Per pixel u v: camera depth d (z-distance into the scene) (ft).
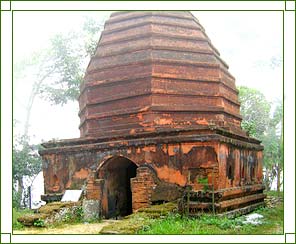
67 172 47.83
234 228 35.63
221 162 41.29
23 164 81.15
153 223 35.81
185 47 49.49
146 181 42.57
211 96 48.62
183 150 41.83
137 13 52.34
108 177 47.44
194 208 40.34
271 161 95.61
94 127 49.16
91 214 43.39
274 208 51.72
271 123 98.94
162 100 46.37
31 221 38.55
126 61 48.39
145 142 43.27
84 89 51.34
